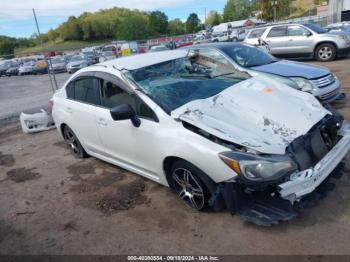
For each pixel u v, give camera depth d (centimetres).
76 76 496
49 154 601
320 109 358
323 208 325
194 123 318
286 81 536
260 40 1344
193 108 338
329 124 355
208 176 310
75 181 469
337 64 1174
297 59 1391
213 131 305
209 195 328
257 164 278
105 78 425
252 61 702
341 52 1240
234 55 703
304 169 302
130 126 381
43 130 781
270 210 292
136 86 384
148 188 416
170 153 333
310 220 312
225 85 401
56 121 552
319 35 1262
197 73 436
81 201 411
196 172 318
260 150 285
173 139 329
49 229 362
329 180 344
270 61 714
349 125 365
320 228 300
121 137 403
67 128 536
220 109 339
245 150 290
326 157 309
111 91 417
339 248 275
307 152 314
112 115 353
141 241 319
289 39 1313
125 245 317
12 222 387
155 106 357
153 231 331
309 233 296
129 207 380
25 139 733
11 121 965
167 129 338
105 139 438
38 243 341
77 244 330
